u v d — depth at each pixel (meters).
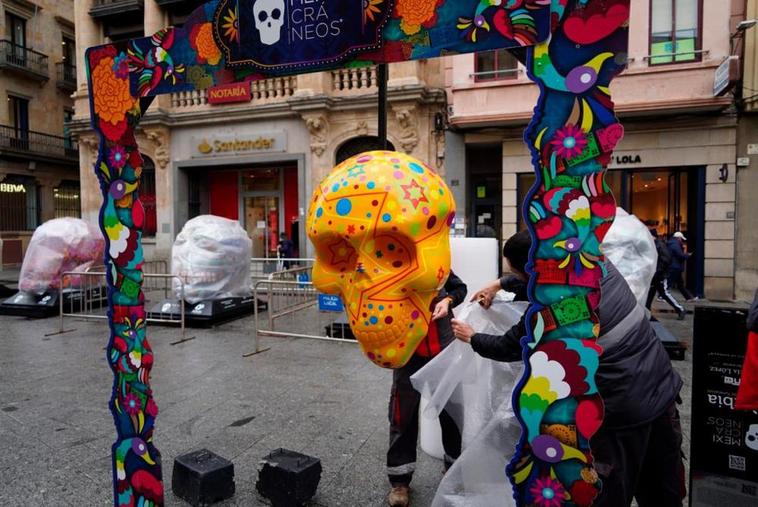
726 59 9.32
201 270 8.31
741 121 10.34
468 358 2.49
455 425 2.89
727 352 2.41
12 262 21.56
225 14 2.17
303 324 8.30
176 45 2.30
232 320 8.66
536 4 1.63
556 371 1.71
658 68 10.29
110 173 2.52
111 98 2.49
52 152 23.56
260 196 15.31
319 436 3.82
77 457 3.53
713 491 2.46
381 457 3.46
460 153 12.06
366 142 13.34
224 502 2.92
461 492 2.36
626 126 10.93
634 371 1.87
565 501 1.74
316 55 2.00
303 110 13.06
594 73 1.58
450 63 11.92
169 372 5.64
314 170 13.38
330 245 2.07
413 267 1.95
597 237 1.62
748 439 2.38
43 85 23.31
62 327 7.90
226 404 4.56
